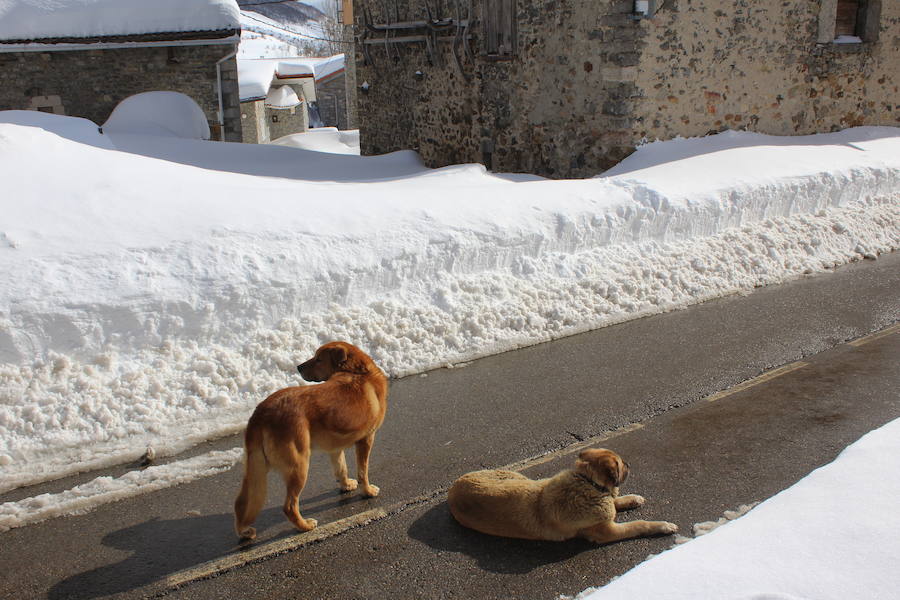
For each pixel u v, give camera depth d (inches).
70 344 226.7
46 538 165.2
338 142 1235.2
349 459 201.6
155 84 682.2
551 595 142.7
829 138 523.8
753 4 476.7
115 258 253.6
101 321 231.6
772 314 306.7
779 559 127.1
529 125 521.3
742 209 384.8
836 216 412.8
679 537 159.3
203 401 224.8
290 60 2097.7
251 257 266.8
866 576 119.4
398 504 176.7
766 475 184.2
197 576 151.1
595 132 466.9
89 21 647.8
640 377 248.2
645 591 121.2
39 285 233.5
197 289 249.1
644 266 335.9
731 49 478.3
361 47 757.9
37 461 196.2
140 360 233.0
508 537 161.9
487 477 169.8
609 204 350.6
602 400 231.1
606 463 153.3
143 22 655.8
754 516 146.1
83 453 200.1
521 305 295.7
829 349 267.7
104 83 672.4
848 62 536.7
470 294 293.9
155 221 280.8
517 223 324.5
